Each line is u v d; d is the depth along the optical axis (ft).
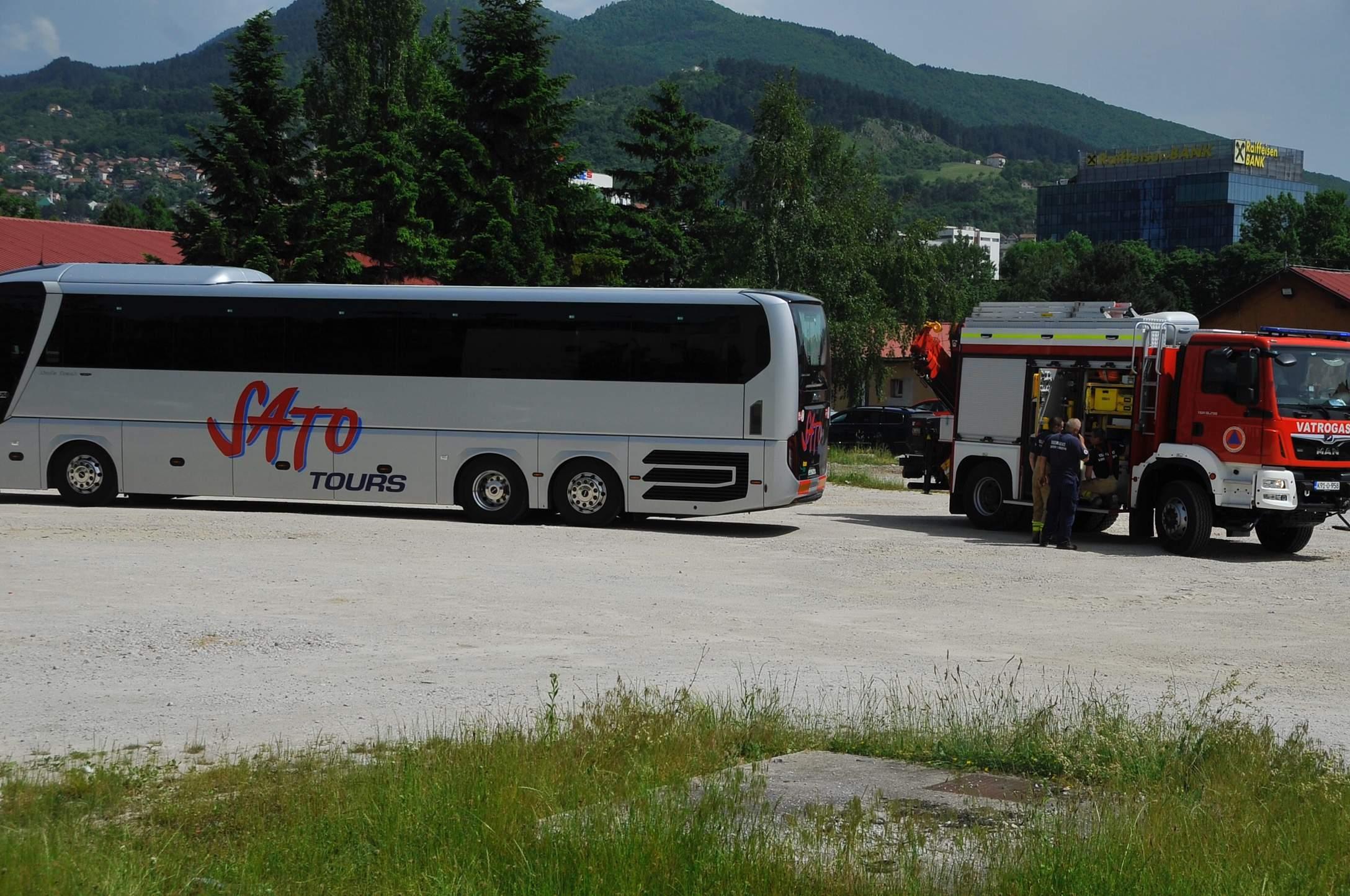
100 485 73.77
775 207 170.60
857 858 18.29
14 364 74.28
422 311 70.49
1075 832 19.16
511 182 145.28
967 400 71.46
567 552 58.65
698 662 35.47
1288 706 31.50
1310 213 356.38
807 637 39.63
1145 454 64.34
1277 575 56.03
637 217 187.93
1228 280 322.96
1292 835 19.44
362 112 183.52
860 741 26.50
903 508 87.20
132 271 74.69
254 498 72.13
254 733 27.22
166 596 44.09
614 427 68.49
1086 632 41.63
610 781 22.25
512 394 69.51
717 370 67.41
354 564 52.70
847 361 169.37
